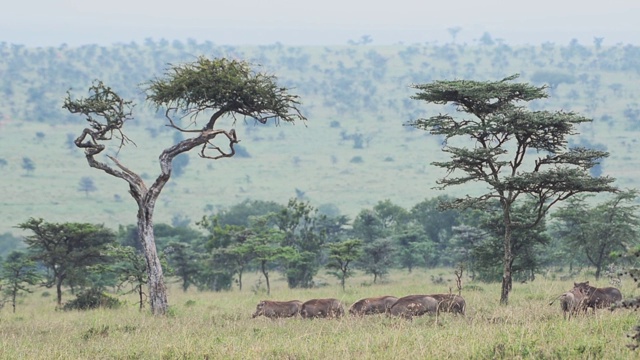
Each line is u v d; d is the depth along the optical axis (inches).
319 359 2429.9
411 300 3452.3
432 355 2347.4
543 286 5019.7
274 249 7066.9
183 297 5994.1
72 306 5236.2
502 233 5457.7
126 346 2819.9
